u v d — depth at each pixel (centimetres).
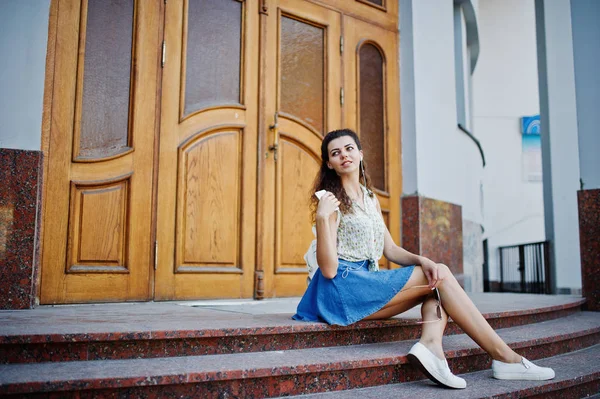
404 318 255
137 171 334
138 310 279
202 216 359
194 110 362
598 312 405
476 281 637
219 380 172
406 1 482
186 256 350
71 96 314
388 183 459
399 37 483
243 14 391
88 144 320
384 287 222
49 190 303
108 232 322
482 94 1082
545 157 555
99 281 316
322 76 431
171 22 357
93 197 318
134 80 338
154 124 344
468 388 202
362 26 458
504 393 196
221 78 378
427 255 459
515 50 1087
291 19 417
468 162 607
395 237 458
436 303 219
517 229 1052
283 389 185
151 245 335
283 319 239
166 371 169
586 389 235
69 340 182
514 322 311
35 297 291
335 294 229
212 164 366
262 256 380
